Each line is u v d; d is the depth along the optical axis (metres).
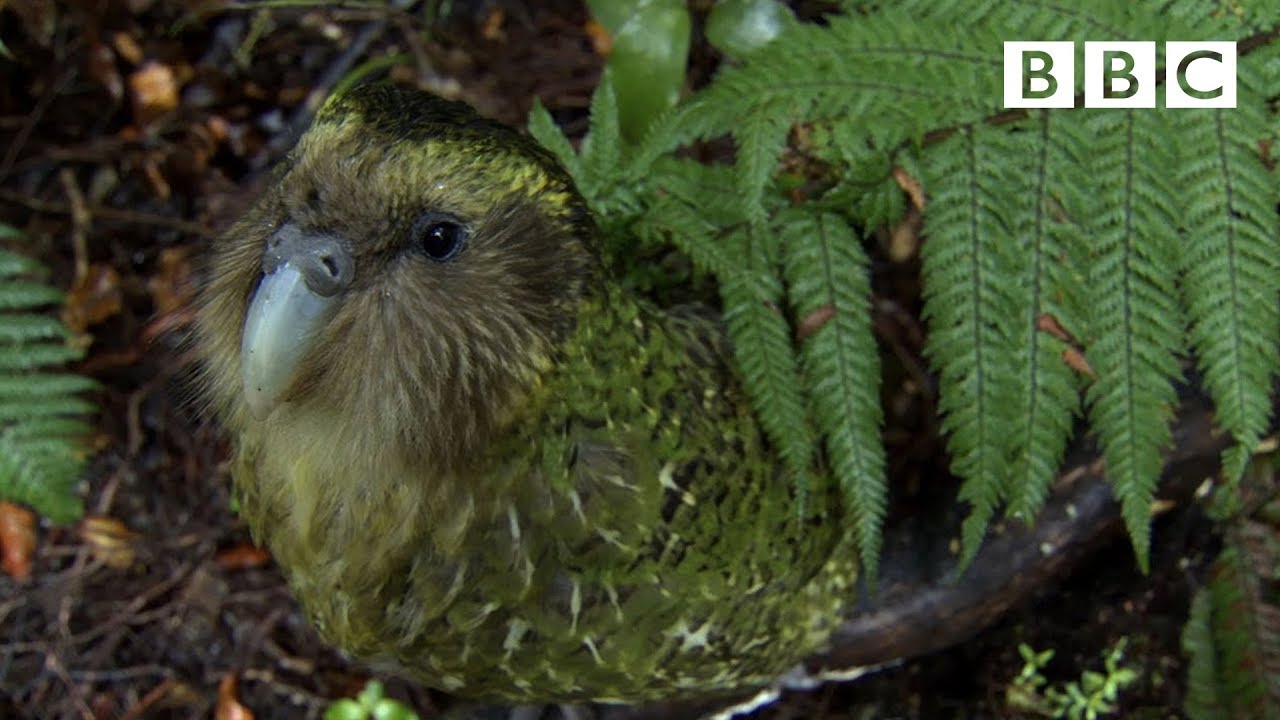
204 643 0.76
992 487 0.59
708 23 0.69
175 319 0.72
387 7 0.80
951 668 0.74
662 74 0.68
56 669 0.75
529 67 0.80
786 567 0.62
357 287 0.52
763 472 0.61
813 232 0.60
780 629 0.64
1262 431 0.58
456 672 0.60
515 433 0.54
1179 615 0.72
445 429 0.54
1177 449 0.66
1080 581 0.74
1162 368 0.58
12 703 0.75
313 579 0.58
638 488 0.57
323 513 0.56
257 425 0.57
